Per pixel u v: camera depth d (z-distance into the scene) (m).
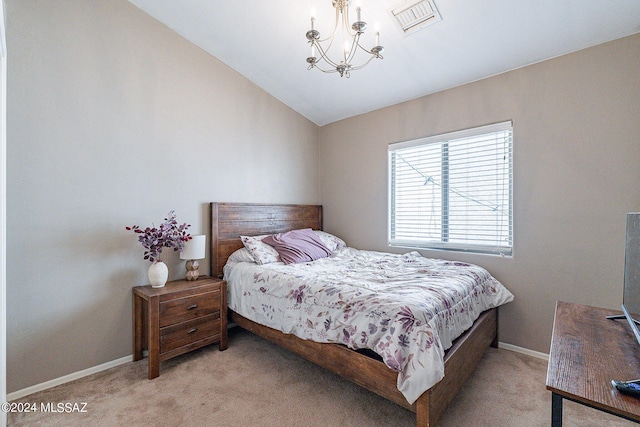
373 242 3.34
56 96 1.95
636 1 1.70
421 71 2.57
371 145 3.36
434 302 1.56
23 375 1.82
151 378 2.00
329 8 2.09
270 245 2.84
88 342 2.07
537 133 2.27
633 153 1.91
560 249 2.19
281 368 2.15
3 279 1.42
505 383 1.92
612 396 0.81
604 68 2.01
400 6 1.96
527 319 2.34
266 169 3.27
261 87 3.22
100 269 2.13
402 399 1.41
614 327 1.31
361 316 1.60
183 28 2.51
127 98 2.27
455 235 2.77
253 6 2.18
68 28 2.00
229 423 1.56
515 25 1.97
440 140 2.81
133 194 2.30
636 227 1.23
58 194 1.96
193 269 2.49
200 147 2.71
